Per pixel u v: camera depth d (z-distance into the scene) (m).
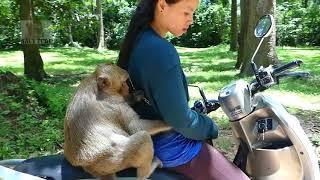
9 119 3.02
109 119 1.04
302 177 1.24
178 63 1.02
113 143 1.02
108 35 14.30
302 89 4.47
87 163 1.02
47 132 2.74
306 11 12.67
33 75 5.75
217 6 13.79
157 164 1.11
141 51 1.03
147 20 1.05
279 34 12.41
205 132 1.12
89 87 1.07
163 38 1.04
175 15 1.05
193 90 4.59
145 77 1.03
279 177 1.25
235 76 5.67
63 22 7.82
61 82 5.59
